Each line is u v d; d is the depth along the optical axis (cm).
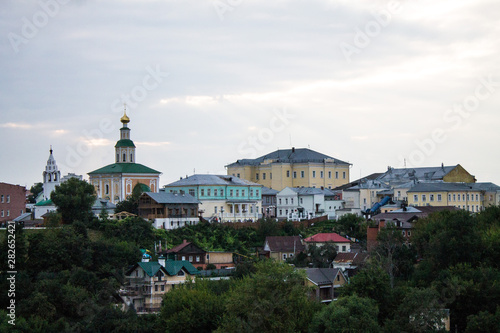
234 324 11262
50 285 12938
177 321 12212
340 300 11756
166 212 18638
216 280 14525
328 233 18250
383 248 15850
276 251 17750
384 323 11825
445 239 14612
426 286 13838
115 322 12369
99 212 19612
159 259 14562
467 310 12756
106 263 15188
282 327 11244
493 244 14825
